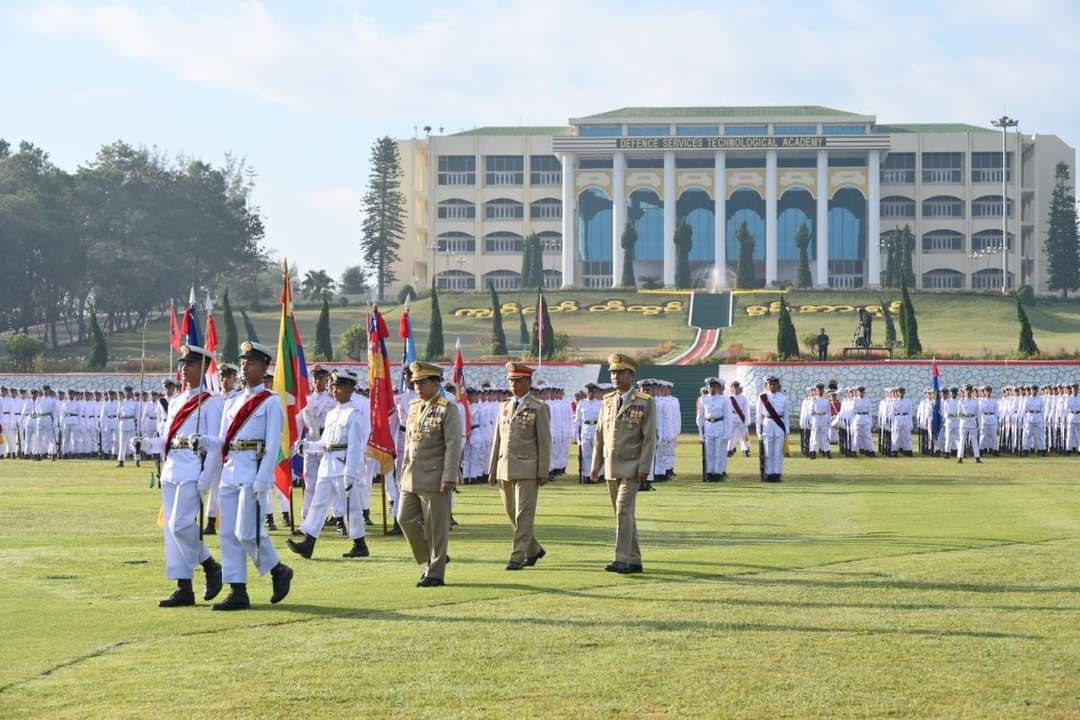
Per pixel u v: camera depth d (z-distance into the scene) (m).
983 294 115.56
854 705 8.88
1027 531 19.16
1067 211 138.75
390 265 156.25
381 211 137.75
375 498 26.88
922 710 8.76
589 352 91.31
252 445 12.84
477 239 153.50
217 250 126.12
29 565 15.63
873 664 10.05
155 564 15.73
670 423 32.75
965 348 87.44
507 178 153.62
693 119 145.12
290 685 9.39
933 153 150.62
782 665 10.01
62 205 107.94
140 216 118.38
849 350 71.00
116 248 112.88
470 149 153.12
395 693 9.16
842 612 12.19
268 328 110.44
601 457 15.41
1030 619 11.84
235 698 9.03
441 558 14.12
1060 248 138.75
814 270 148.62
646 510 23.39
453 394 23.78
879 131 150.50
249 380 13.09
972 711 8.73
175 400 13.05
